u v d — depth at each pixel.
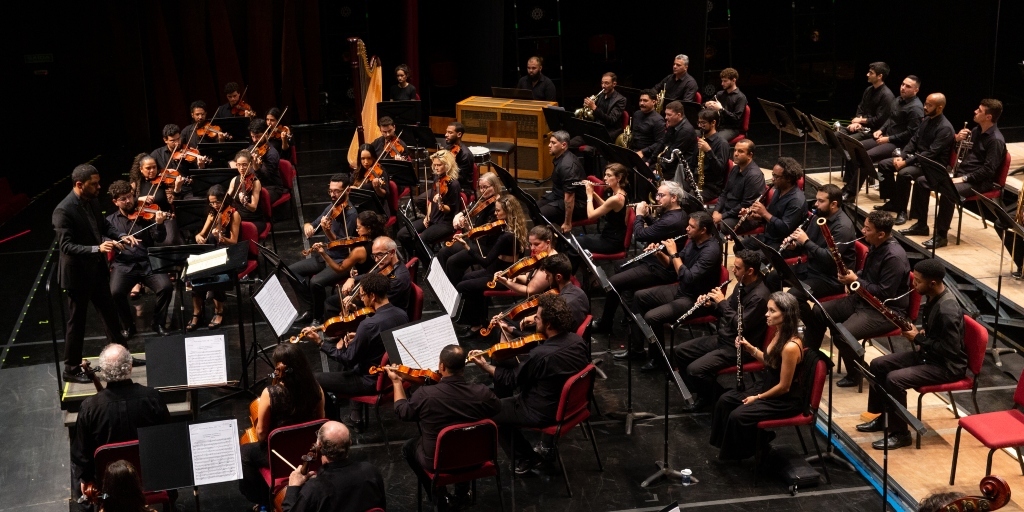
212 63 18.31
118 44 16.88
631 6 19.84
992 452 6.88
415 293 8.59
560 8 20.00
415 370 7.08
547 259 8.27
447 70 18.70
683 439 8.09
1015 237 9.48
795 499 7.22
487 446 6.63
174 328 10.16
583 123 12.83
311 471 6.26
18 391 9.05
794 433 8.15
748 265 7.84
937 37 16.66
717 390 8.07
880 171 11.71
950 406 8.23
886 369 7.82
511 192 10.95
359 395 7.74
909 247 11.24
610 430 8.25
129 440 6.51
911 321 8.38
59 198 14.87
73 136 16.86
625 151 11.27
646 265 9.64
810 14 19.34
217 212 10.16
